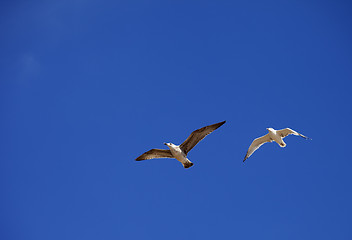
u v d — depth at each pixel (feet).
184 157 74.54
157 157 78.18
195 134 75.10
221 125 75.00
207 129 75.31
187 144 75.72
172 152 74.38
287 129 83.51
